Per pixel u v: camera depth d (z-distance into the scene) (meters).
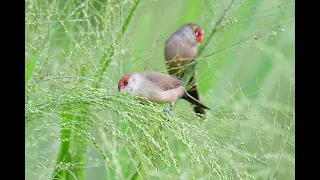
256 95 8.57
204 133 4.92
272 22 8.69
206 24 8.48
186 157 6.09
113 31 6.57
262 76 9.00
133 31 7.22
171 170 6.03
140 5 7.16
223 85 8.48
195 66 8.54
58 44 6.66
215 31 7.67
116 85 6.78
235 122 6.14
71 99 4.71
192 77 8.98
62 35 6.68
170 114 5.00
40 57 5.96
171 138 5.94
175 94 7.94
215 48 7.88
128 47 7.17
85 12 6.67
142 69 7.63
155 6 8.42
